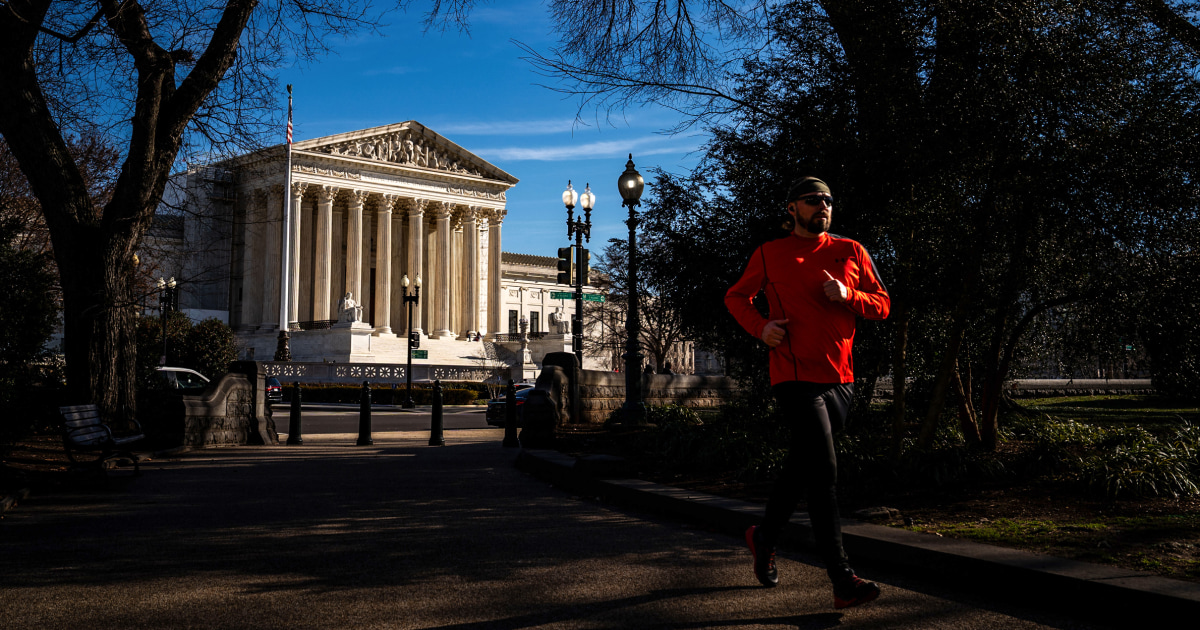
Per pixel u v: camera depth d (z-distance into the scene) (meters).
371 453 13.70
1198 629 3.46
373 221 87.06
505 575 4.81
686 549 5.56
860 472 7.42
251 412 16.20
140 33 13.22
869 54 7.55
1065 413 15.16
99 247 13.37
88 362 13.15
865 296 4.02
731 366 12.52
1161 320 8.14
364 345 64.56
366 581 4.68
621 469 8.48
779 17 8.77
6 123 12.78
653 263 11.25
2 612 4.06
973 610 4.02
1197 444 7.65
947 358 7.69
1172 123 7.30
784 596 4.29
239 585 4.59
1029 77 7.00
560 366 16.11
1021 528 5.34
